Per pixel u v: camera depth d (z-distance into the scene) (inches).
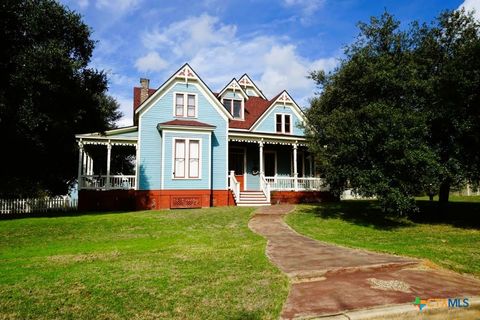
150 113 763.4
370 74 515.8
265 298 197.3
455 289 219.5
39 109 620.7
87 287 215.0
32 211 689.0
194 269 258.2
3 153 765.9
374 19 562.3
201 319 169.9
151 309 181.9
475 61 456.8
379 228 501.7
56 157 951.6
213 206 772.6
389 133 462.6
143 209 718.5
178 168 740.0
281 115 977.5
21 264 276.1
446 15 536.1
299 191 875.4
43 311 179.5
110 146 743.1
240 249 335.6
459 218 587.8
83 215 591.5
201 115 805.9
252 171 922.7
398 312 180.4
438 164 458.0
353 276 251.8
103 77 781.3
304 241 384.5
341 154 507.5
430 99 515.8
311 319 169.6
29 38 613.6
